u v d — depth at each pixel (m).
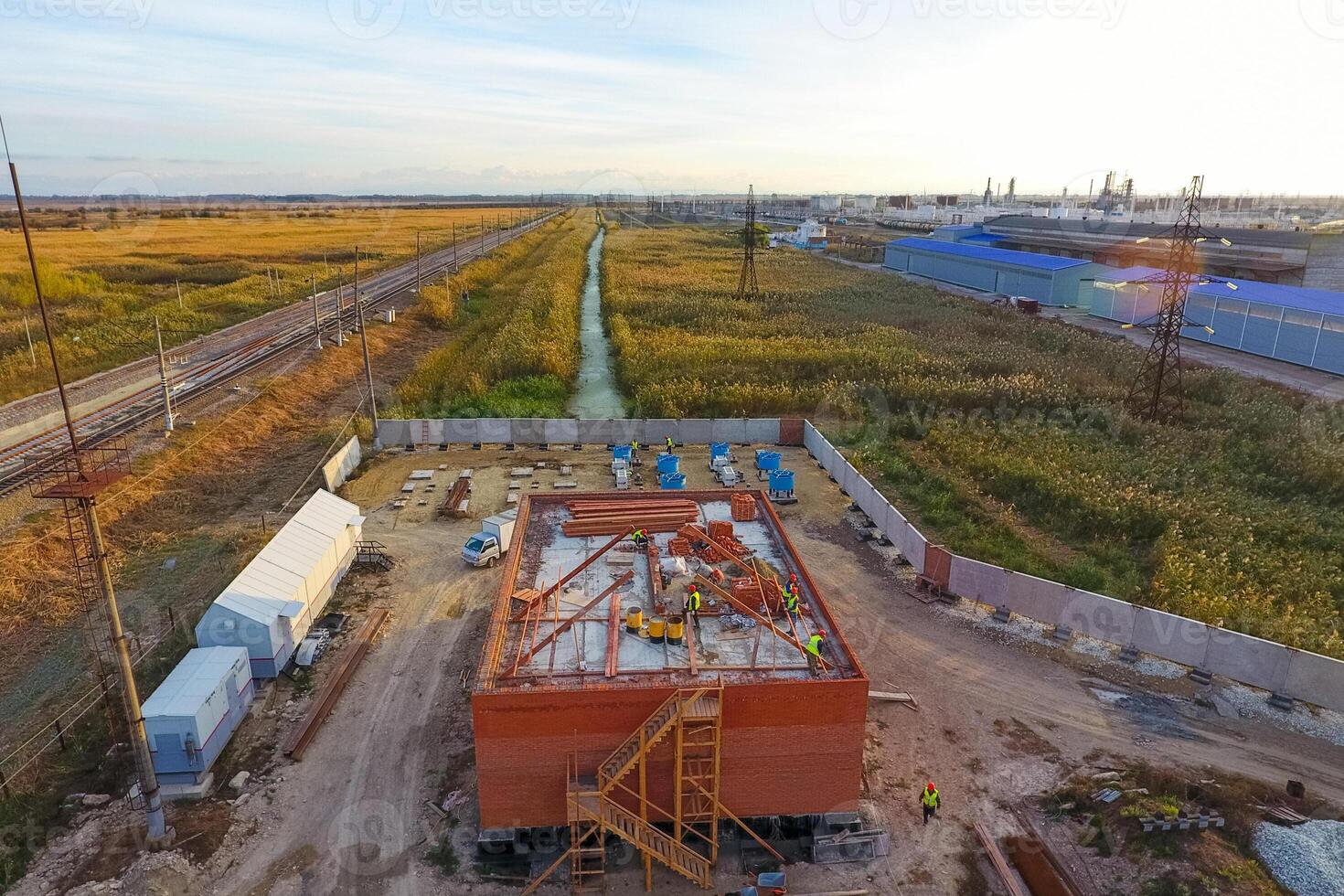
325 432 43.31
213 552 29.58
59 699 21.08
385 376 57.97
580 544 23.05
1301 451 39.44
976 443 42.19
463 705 21.78
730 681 16.78
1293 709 21.89
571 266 114.69
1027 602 26.11
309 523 27.25
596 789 16.05
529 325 68.88
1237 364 58.62
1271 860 16.64
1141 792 18.52
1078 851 17.22
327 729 20.72
